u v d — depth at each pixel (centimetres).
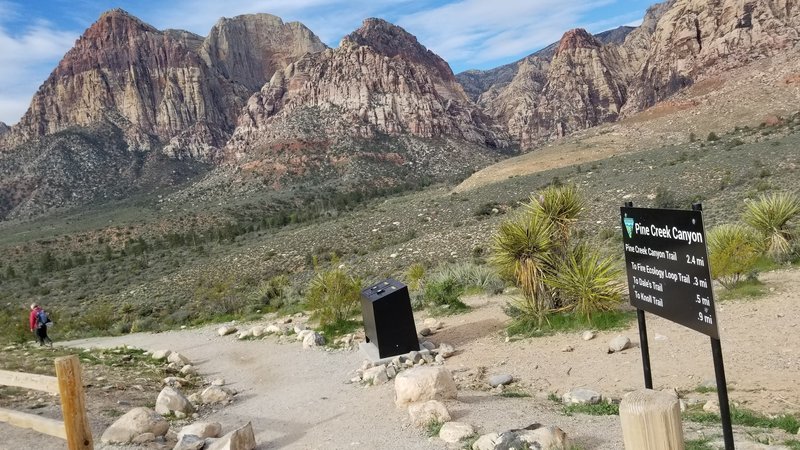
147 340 1919
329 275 1627
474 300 1639
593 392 711
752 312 986
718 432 545
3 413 555
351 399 835
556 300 1160
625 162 9194
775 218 1400
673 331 969
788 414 588
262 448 651
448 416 642
